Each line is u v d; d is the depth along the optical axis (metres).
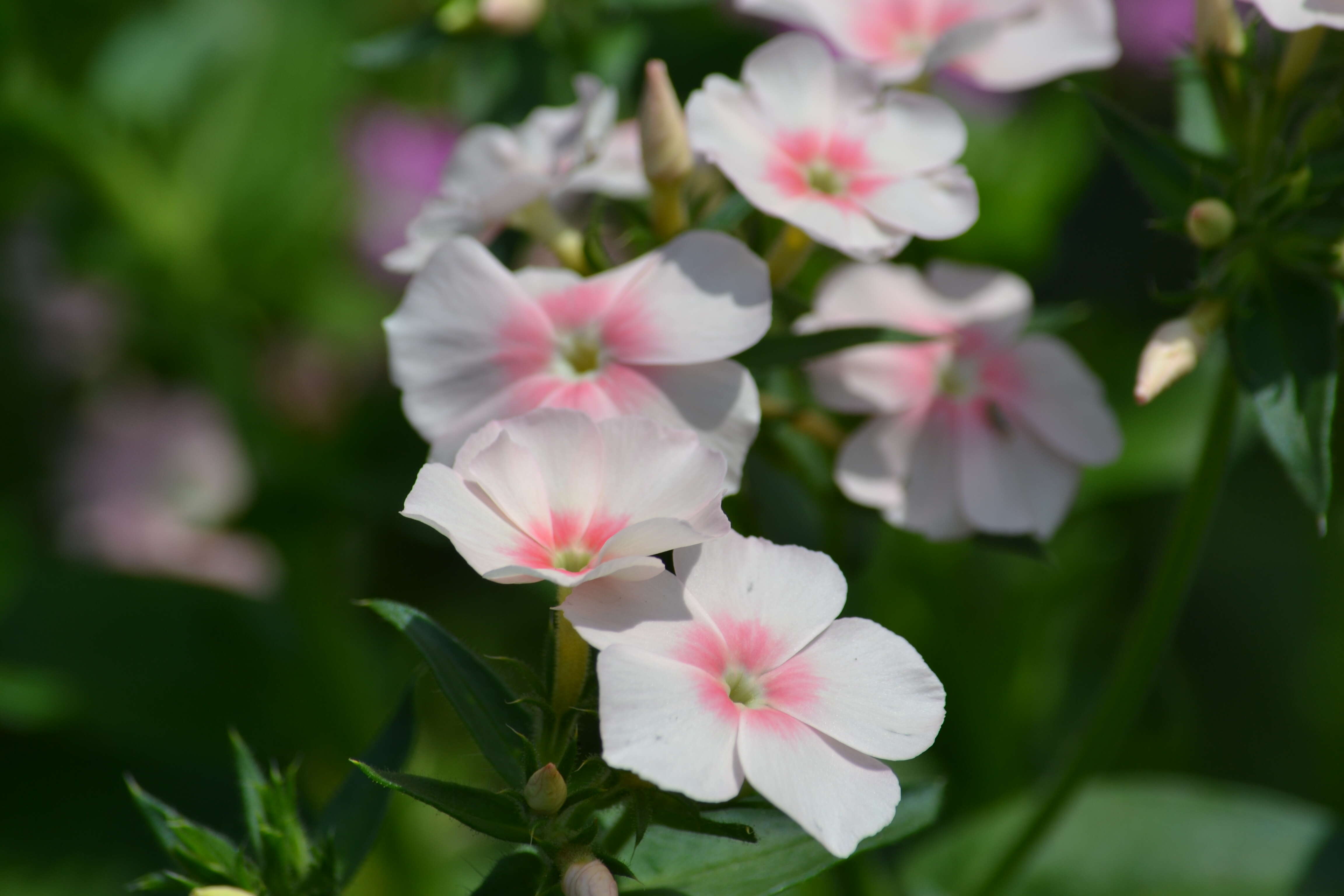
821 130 0.34
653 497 0.31
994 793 0.40
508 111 0.38
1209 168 0.34
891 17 0.35
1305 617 0.41
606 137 0.35
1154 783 0.37
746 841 0.31
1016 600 0.40
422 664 0.32
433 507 0.31
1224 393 0.34
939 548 0.40
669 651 0.31
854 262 0.37
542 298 0.33
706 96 0.33
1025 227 0.41
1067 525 0.41
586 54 0.39
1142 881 0.37
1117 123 0.34
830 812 0.30
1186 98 0.35
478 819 0.31
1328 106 0.33
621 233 0.35
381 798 0.33
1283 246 0.33
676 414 0.32
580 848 0.31
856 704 0.31
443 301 0.33
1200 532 0.34
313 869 0.32
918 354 0.35
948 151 0.34
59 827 0.42
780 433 0.35
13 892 0.41
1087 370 0.35
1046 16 0.36
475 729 0.32
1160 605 0.35
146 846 0.42
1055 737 0.41
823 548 0.35
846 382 0.35
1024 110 0.42
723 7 0.39
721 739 0.30
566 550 0.31
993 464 0.35
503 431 0.31
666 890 0.32
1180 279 0.42
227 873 0.32
